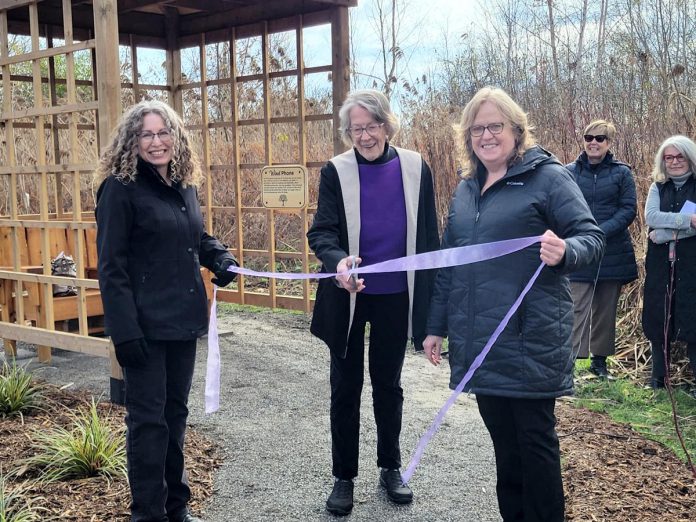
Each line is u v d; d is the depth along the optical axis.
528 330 2.64
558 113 8.60
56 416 4.70
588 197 5.74
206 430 4.63
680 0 8.55
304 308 7.99
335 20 7.29
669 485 3.71
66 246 7.07
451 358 2.86
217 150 10.61
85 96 10.90
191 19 8.47
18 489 3.50
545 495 2.69
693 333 5.17
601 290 5.76
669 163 5.27
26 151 9.59
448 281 3.05
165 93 9.93
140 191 2.98
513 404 2.71
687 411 4.98
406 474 2.85
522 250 2.67
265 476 3.93
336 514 3.47
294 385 5.69
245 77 8.18
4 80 6.14
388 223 3.40
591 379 5.78
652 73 7.87
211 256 3.36
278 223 10.63
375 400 3.61
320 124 10.06
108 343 5.19
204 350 6.87
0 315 6.59
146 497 2.96
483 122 2.71
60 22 7.61
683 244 5.19
